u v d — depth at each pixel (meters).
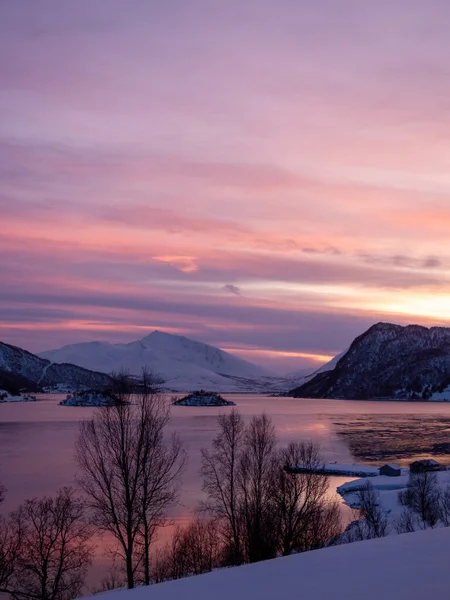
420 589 9.18
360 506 51.66
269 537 30.62
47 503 43.56
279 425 175.88
